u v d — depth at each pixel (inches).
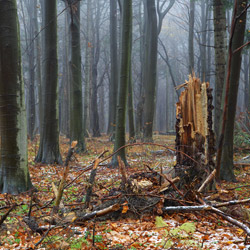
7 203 211.2
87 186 180.4
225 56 451.8
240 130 559.8
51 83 482.6
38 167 431.2
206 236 156.9
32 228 166.2
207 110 239.1
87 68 1103.0
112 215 188.9
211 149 236.8
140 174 221.6
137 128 962.7
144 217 188.5
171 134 1205.7
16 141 275.1
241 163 425.7
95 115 1221.7
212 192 225.5
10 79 271.3
